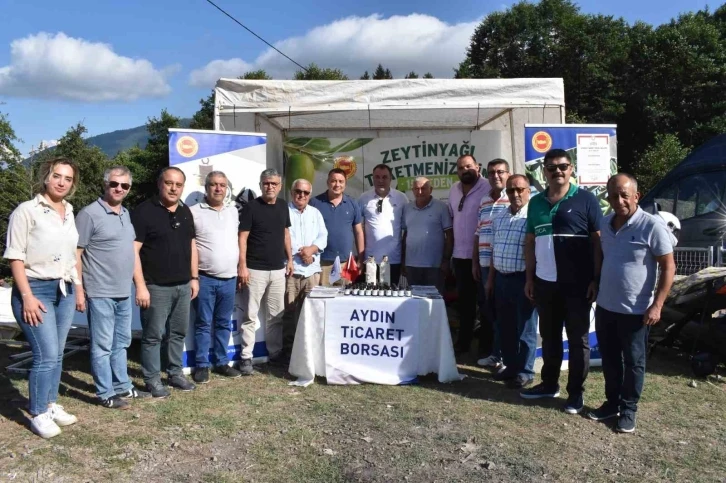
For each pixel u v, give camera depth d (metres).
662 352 5.84
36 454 3.41
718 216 6.40
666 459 3.42
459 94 6.53
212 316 4.93
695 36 24.59
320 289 5.13
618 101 26.02
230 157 5.39
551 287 4.16
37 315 3.52
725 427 3.92
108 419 3.96
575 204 4.09
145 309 4.34
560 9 32.75
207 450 3.52
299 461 3.38
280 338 5.43
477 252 5.40
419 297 4.82
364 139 7.73
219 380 4.91
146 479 3.15
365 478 3.18
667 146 20.12
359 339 4.81
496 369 5.24
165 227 4.32
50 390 3.72
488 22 35.59
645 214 3.69
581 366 4.13
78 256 3.89
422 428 3.87
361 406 4.27
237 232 4.95
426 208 5.79
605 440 3.69
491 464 3.32
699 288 5.11
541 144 5.39
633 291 3.70
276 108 6.44
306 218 5.46
